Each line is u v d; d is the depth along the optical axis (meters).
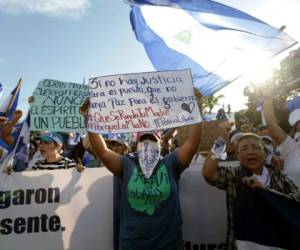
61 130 3.78
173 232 2.75
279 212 2.65
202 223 3.49
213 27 3.97
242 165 2.84
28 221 3.39
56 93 3.84
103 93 3.14
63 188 3.45
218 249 3.47
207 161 2.84
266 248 2.65
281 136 3.31
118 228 3.38
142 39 4.48
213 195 3.51
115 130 3.06
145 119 3.09
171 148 5.12
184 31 4.19
